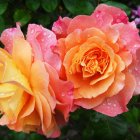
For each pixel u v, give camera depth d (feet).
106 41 1.76
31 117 1.78
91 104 1.79
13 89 1.73
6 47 1.86
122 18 1.83
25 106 1.75
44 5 2.32
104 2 2.39
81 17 1.77
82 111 2.31
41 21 2.47
